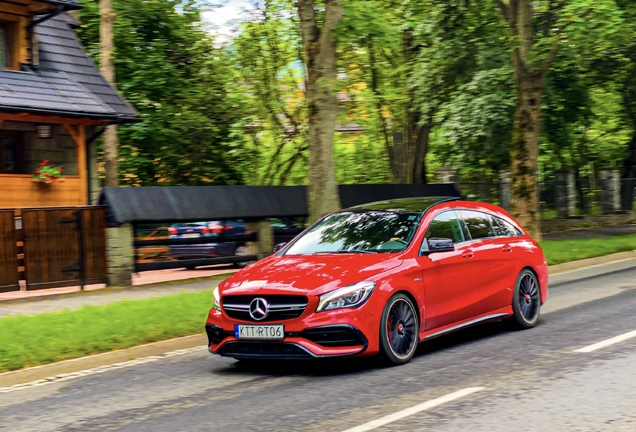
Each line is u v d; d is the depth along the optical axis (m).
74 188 20.34
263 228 18.73
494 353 7.93
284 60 28.36
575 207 32.75
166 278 16.78
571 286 13.95
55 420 6.18
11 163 20.34
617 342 8.12
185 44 27.11
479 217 9.25
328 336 7.07
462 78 25.72
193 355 8.96
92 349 8.73
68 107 19.05
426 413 5.66
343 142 35.12
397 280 7.53
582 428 5.14
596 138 39.28
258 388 6.93
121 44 25.16
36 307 12.71
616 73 29.64
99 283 15.48
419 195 23.41
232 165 27.47
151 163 25.91
